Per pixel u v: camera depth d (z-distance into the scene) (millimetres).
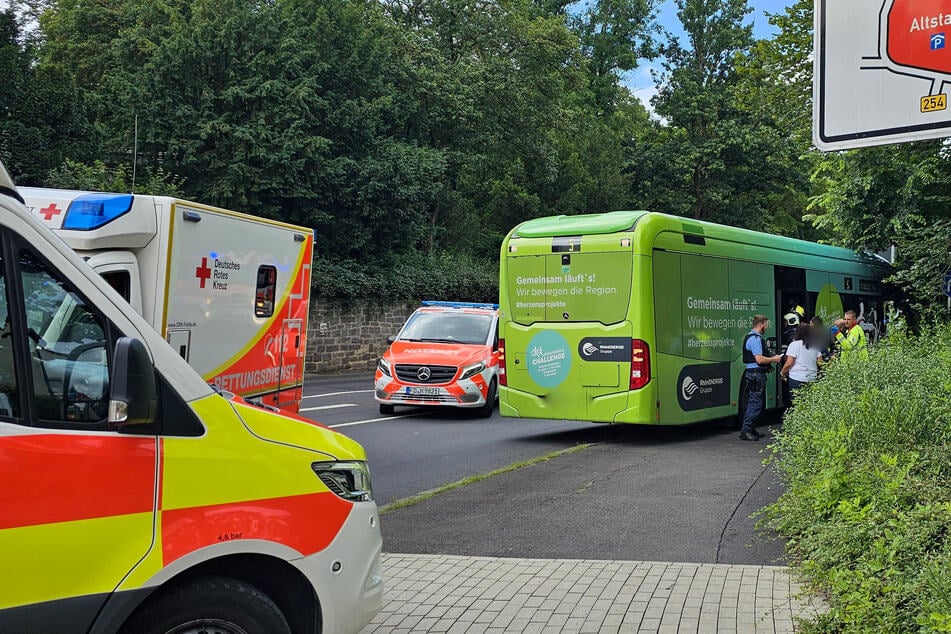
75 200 7359
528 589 5973
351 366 32562
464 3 42031
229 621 3623
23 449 3256
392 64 37781
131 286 7559
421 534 7656
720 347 14562
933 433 6621
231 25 28953
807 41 23688
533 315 13750
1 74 21938
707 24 57781
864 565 4793
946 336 11164
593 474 10461
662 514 8234
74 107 23594
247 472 3750
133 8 31719
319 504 3949
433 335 17922
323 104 30734
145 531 3461
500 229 48938
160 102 28188
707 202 53781
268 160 29141
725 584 5949
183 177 28875
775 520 7047
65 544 3291
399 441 13781
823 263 18656
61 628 3277
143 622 3508
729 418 16719
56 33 34719
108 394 3502
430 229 39906
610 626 5230
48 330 3424
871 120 6984
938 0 6699
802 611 5340
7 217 3398
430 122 39969
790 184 53812
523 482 10008
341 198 32500
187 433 3637
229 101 28812
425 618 5441
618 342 13031
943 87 6723
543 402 13602
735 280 15125
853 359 9398
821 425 7355
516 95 42062
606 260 13164
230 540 3633
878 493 5535
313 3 33125
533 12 52219
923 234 18438
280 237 10219
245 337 9406
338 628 3977
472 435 14586
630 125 60312
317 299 31078
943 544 4535
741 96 26062
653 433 15000
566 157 49688
